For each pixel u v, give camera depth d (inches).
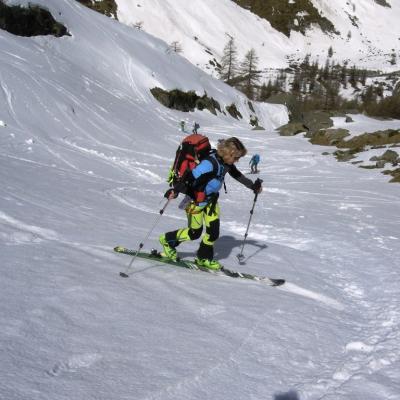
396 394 111.4
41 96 1019.9
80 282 155.6
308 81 6343.5
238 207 495.2
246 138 1683.1
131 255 211.5
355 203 581.3
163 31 6692.9
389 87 6328.7
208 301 162.1
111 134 1073.5
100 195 433.1
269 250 289.0
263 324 147.5
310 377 117.9
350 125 2098.9
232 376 109.6
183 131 1501.0
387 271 256.5
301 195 639.8
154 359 110.4
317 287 214.4
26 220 244.7
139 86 1817.2
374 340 151.6
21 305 127.7
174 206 444.5
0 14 1440.7
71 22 1780.3
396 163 1039.0
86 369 101.0
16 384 90.1
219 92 2559.1
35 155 679.1
